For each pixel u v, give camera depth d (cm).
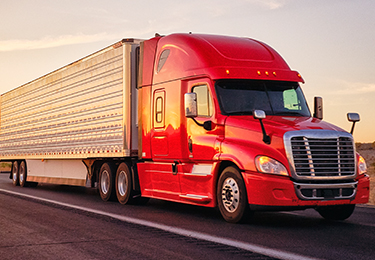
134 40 1223
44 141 1783
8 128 2225
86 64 1452
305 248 639
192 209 1120
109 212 1044
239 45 1010
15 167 2091
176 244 671
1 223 873
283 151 793
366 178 852
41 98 1834
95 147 1372
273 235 739
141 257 591
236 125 868
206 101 941
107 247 652
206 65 954
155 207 1163
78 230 793
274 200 788
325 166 806
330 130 823
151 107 1117
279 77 956
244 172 823
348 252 614
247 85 937
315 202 796
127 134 1205
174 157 1020
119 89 1243
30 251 630
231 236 730
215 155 891
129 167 1219
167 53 1080
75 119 1521
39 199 1353
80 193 1620
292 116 913
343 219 907
